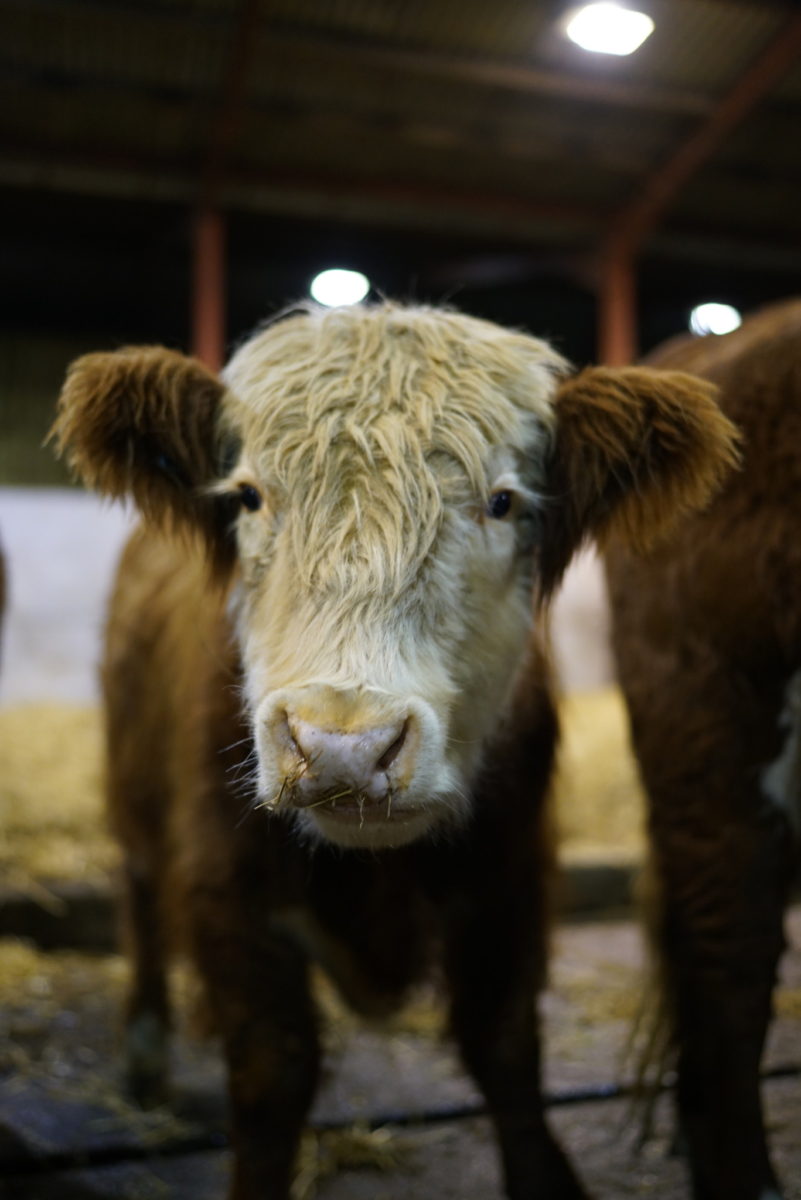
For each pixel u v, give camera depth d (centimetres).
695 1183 238
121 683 333
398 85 903
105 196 1037
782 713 232
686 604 238
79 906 473
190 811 244
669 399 216
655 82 909
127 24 820
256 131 954
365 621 187
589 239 1101
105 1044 370
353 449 200
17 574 782
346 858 235
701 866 237
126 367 222
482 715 218
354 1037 374
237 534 228
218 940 233
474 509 208
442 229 1078
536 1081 243
